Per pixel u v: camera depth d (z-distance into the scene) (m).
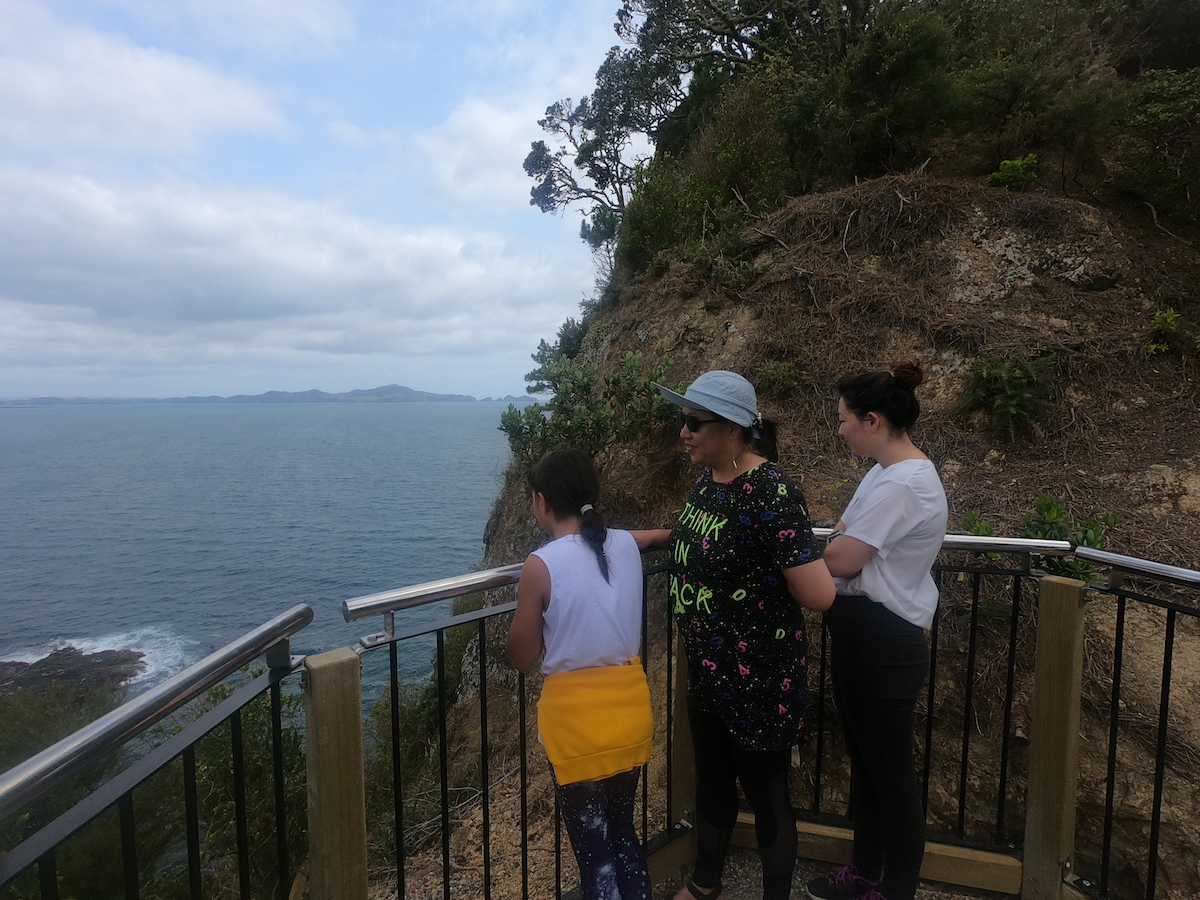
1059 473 4.32
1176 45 7.16
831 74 8.12
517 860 3.62
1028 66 6.54
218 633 30.89
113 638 31.00
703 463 1.84
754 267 6.98
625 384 5.73
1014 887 2.26
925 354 5.46
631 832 1.85
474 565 8.93
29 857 1.00
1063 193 6.44
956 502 4.25
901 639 1.88
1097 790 2.82
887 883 1.98
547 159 20.45
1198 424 4.40
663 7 15.43
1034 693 2.23
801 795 3.30
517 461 8.09
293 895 4.21
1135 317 5.23
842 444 5.16
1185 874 2.58
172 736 1.35
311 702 1.53
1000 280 5.75
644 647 2.20
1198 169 5.86
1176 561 3.43
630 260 9.61
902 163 7.21
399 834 1.80
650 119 18.12
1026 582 3.30
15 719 9.73
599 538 1.81
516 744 5.37
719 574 1.78
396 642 1.75
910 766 1.94
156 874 5.62
